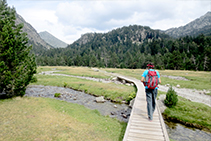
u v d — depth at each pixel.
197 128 11.62
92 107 15.84
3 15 14.67
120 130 9.62
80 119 10.86
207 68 77.06
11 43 13.34
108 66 137.75
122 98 19.42
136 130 7.06
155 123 7.80
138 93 17.14
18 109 11.55
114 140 8.02
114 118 12.54
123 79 37.53
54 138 7.61
